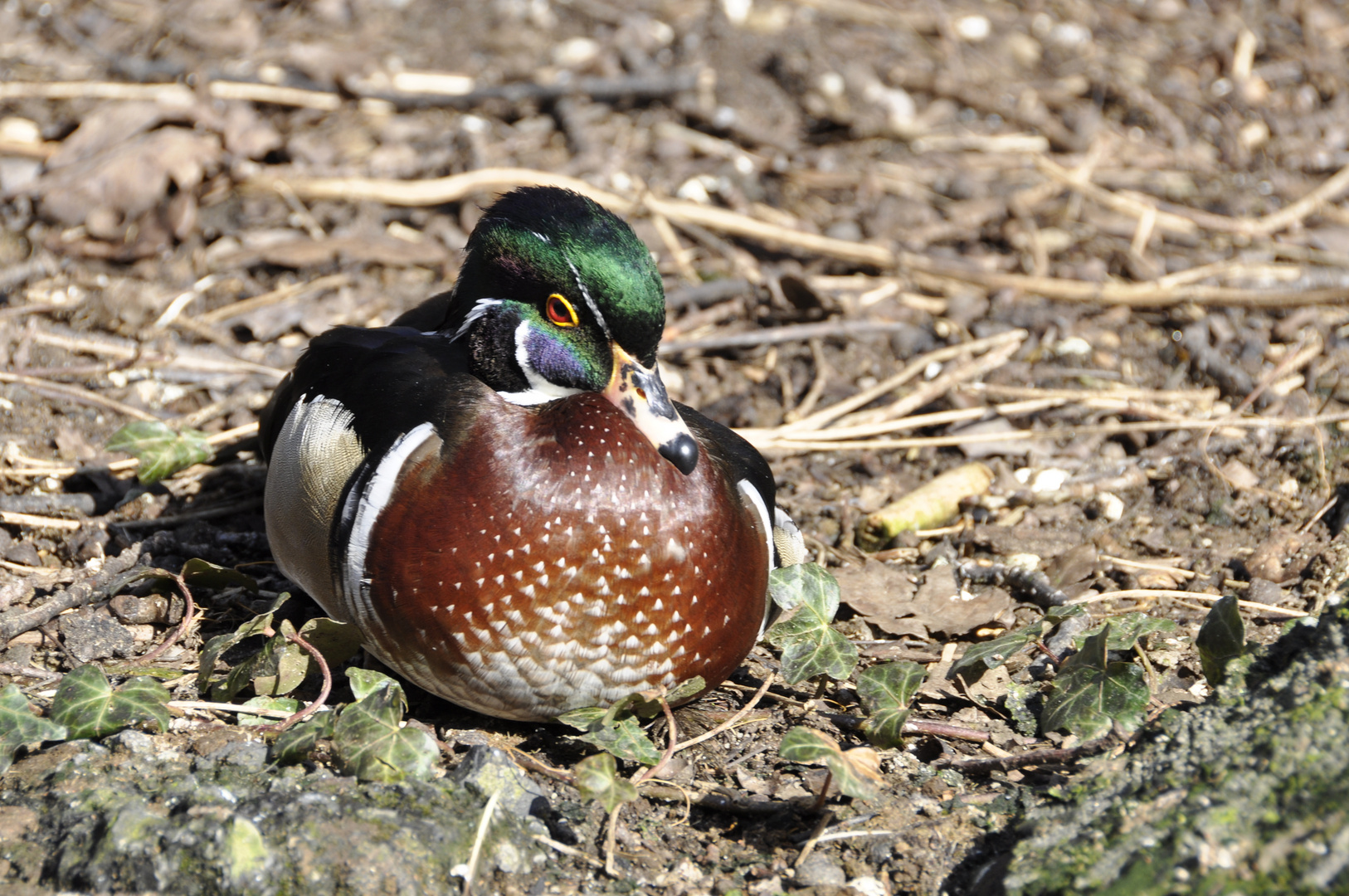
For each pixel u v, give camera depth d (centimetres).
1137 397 1002
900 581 786
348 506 603
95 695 588
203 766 565
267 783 552
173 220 1122
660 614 580
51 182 1124
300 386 703
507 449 579
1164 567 816
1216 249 1229
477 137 1297
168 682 656
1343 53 1595
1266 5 1697
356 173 1229
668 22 1517
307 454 636
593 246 607
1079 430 947
